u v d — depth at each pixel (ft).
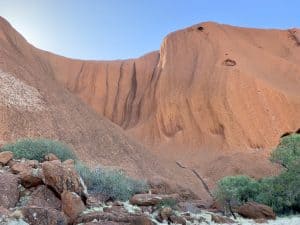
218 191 46.73
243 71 122.62
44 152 39.81
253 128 112.78
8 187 26.08
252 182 50.80
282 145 54.24
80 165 39.17
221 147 110.11
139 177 66.33
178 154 108.88
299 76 134.51
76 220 24.75
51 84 89.81
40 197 26.32
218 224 34.81
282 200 46.68
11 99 70.38
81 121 79.00
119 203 32.78
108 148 74.18
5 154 33.12
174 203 36.68
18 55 95.09
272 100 117.50
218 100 117.50
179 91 126.93
